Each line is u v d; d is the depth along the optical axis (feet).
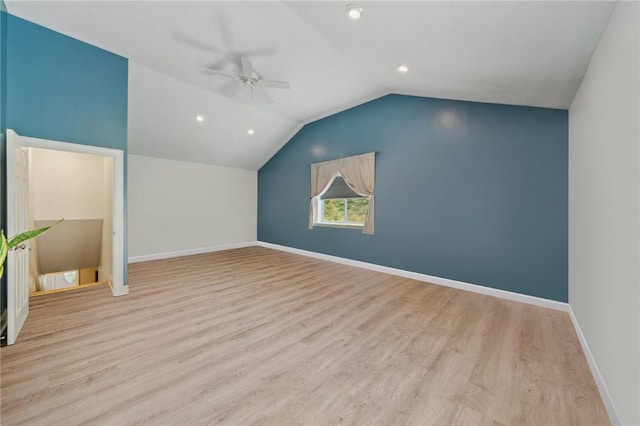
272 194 22.16
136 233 17.03
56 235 14.35
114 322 8.29
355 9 6.52
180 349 6.77
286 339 7.34
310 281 12.94
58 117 9.45
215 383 5.50
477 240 11.50
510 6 4.95
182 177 19.08
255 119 17.43
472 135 11.62
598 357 5.73
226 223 21.66
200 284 12.31
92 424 4.43
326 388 5.40
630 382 4.20
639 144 3.99
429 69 9.17
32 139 8.82
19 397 5.01
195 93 13.87
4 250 4.99
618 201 4.80
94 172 15.12
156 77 12.41
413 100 13.51
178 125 15.78
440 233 12.59
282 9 8.29
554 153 9.70
